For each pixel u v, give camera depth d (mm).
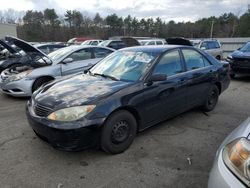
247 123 2238
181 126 4484
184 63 4496
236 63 9430
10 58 8461
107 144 3291
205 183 2840
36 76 6215
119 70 4113
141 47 4617
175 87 4137
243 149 1837
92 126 3068
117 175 2986
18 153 3480
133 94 3504
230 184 1735
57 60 6668
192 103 4680
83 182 2855
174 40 9594
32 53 6914
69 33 61938
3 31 35562
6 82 6293
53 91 3549
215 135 4121
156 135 4078
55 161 3283
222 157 1973
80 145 3074
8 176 2955
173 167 3152
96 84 3676
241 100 6395
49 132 3080
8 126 4445
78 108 3074
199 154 3484
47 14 61000
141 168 3129
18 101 6176
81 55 7117
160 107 3939
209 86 5031
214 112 5301
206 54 5164
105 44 15156
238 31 57812
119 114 3350
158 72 3947
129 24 70438
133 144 3742
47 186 2781
